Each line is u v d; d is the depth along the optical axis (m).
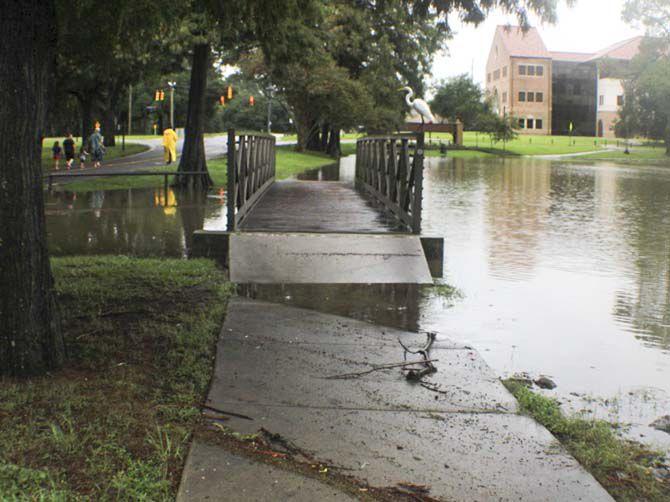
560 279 9.30
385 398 4.89
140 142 59.34
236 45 19.55
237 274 8.77
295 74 42.84
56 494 3.29
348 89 45.53
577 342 6.53
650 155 67.38
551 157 61.34
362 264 9.16
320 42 15.78
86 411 4.33
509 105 97.62
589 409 4.95
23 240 4.83
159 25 8.60
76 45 8.19
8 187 4.77
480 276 9.43
